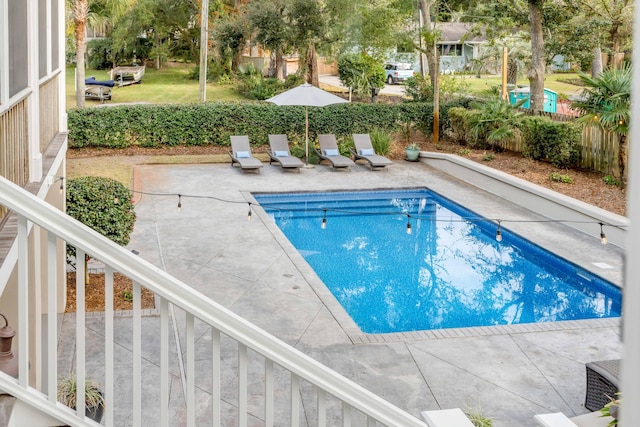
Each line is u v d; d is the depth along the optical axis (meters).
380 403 3.06
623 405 0.89
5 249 4.30
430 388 7.82
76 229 2.70
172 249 13.05
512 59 34.97
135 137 22.61
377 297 12.05
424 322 10.99
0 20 5.00
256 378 7.76
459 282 12.92
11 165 5.48
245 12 32.03
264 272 11.88
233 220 15.23
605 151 17.80
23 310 2.72
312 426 6.84
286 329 9.46
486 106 21.92
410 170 21.33
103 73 36.41
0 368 2.94
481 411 7.32
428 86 27.20
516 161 20.23
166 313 2.84
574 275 12.93
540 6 23.50
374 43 28.48
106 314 2.79
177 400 7.20
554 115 22.27
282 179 19.55
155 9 34.59
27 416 2.79
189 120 22.78
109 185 10.03
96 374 7.62
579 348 9.06
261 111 23.12
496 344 9.13
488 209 16.88
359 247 14.82
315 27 29.70
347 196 18.62
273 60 36.31
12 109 5.56
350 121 23.72
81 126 21.95
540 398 7.65
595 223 14.56
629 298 0.88
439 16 31.11
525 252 14.59
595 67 29.33
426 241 15.33
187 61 38.03
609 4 24.81
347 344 9.01
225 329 2.85
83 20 24.19
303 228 16.00
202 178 19.42
